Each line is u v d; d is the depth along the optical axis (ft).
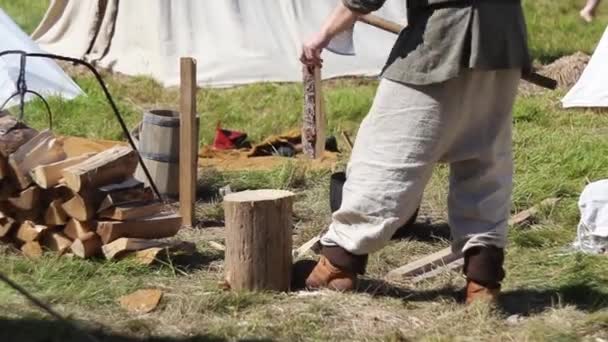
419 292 20.21
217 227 25.25
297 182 29.01
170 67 46.57
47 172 21.08
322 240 19.45
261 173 29.50
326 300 19.10
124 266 20.79
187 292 19.85
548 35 57.11
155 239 21.81
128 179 21.68
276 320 18.44
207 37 47.47
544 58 51.13
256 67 46.29
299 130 34.50
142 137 26.04
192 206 24.91
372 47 48.01
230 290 19.63
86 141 22.40
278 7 48.57
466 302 19.16
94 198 21.04
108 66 47.57
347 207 18.51
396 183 18.01
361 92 42.16
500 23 17.49
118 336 17.80
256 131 36.86
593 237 22.59
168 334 17.92
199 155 32.45
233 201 19.30
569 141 32.81
